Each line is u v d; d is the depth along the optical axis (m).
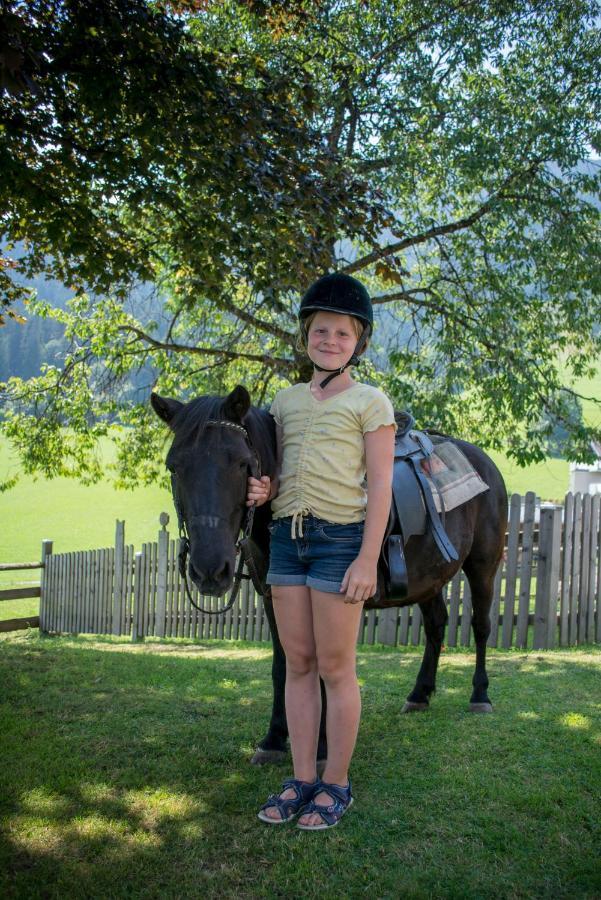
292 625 2.35
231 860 2.16
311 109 6.90
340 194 6.47
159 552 8.84
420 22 10.21
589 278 9.50
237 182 5.75
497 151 9.41
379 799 2.57
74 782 2.68
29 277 7.55
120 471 11.84
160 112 5.68
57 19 5.63
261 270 6.25
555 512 6.19
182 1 7.26
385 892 2.00
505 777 2.75
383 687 4.27
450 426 9.75
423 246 11.87
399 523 2.83
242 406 2.29
